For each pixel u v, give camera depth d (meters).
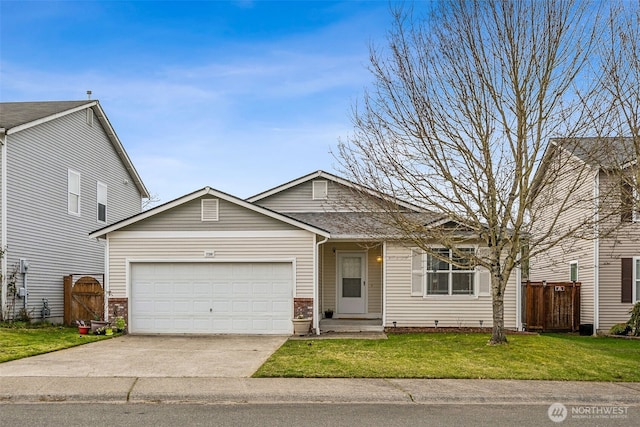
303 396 7.96
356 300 17.84
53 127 18.11
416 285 15.88
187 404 7.72
